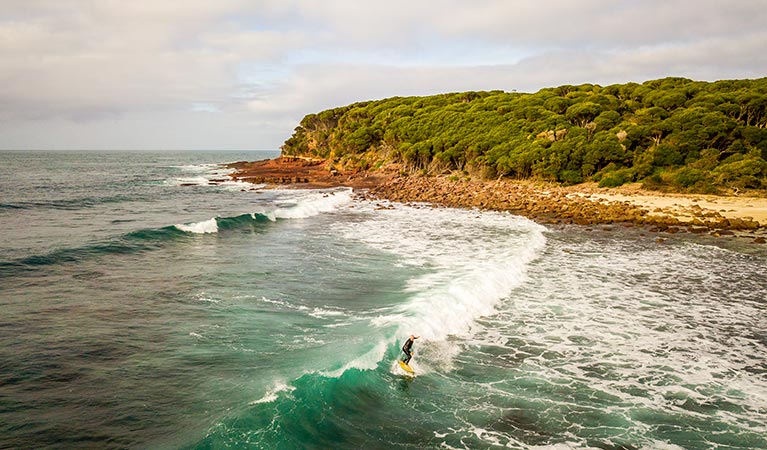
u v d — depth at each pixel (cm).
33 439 893
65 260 2283
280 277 2120
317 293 1883
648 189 5272
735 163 5138
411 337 1237
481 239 3089
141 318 1559
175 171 11412
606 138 5969
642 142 6016
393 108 10356
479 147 6862
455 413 1044
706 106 6406
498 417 1035
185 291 1875
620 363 1325
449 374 1230
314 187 7106
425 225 3681
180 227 3103
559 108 7644
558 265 2459
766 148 5450
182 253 2558
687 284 2127
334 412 990
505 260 2412
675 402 1122
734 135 5678
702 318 1697
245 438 848
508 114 7650
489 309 1755
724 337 1529
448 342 1441
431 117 8556
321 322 1542
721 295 1969
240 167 12612
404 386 1146
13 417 964
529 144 6431
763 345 1470
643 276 2252
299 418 934
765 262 2550
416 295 1827
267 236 3127
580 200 4772
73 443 882
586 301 1867
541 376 1236
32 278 1973
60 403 1024
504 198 5078
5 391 1066
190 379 1135
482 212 4488
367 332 1420
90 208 4500
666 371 1283
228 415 924
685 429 1010
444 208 4769
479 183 6412
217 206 4844
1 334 1383
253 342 1368
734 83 7675
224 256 2512
